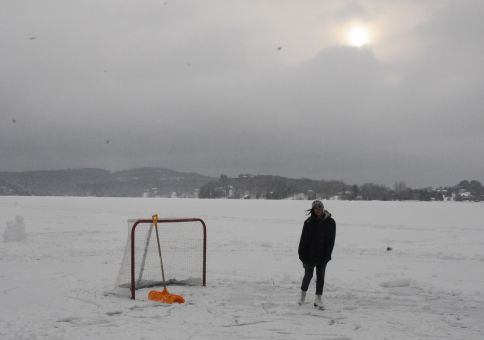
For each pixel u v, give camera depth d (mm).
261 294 9578
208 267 13445
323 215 8312
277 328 7133
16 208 59562
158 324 7285
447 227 32312
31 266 13266
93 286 10234
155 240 12289
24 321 7371
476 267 14211
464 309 8625
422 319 7812
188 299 9008
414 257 16562
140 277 9914
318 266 8359
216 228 29781
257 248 18766
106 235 23812
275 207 75000
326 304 8773
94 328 7027
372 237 24703
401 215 51531
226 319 7617
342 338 6703
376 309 8469
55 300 8852
